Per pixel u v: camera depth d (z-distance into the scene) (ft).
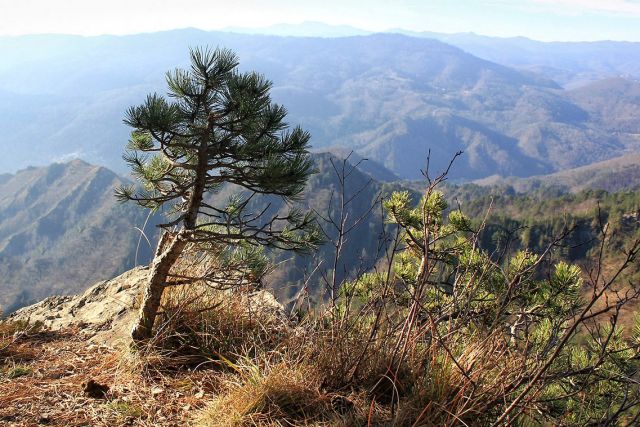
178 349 12.26
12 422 9.30
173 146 11.48
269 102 11.44
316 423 9.12
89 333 14.65
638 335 10.11
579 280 10.51
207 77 10.78
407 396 9.61
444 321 11.22
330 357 10.55
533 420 9.37
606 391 9.58
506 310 10.04
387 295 11.03
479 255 11.33
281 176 11.22
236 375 11.01
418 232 15.47
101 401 10.28
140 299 16.12
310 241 11.82
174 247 12.12
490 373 9.43
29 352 12.97
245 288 14.30
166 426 9.47
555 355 7.14
